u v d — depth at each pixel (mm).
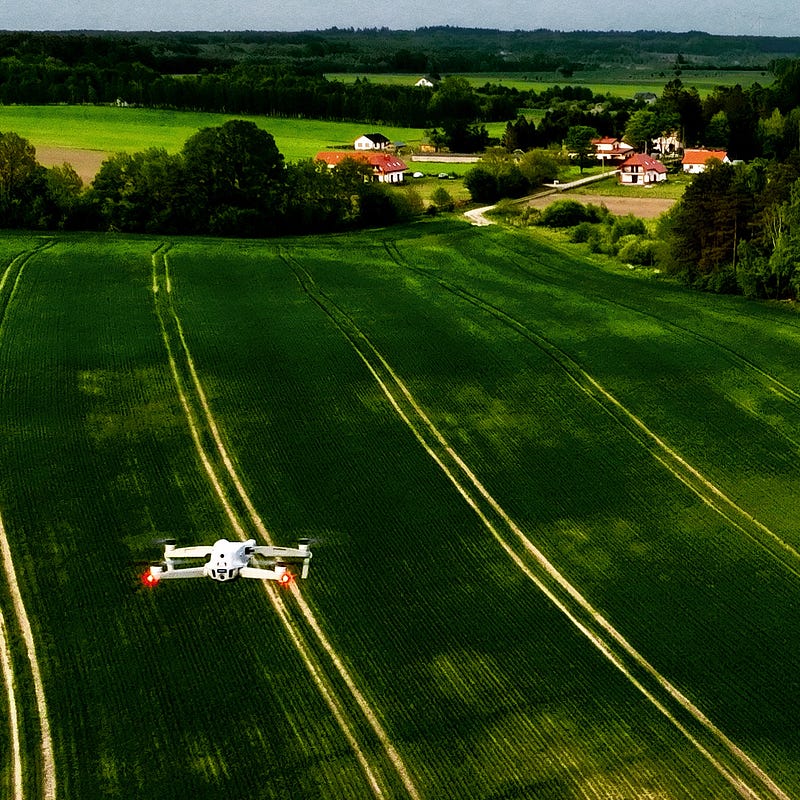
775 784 36344
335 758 37344
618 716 39656
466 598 47281
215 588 47156
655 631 45094
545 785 36094
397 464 59250
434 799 35438
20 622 44625
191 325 79562
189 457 59125
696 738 38531
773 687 41500
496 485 57344
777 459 60719
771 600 47375
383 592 47531
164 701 40125
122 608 45625
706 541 52156
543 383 70625
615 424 64875
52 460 58094
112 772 36500
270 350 74812
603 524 53625
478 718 39469
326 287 92375
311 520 53281
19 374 68812
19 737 38094
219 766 36906
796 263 91250
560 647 43906
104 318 80438
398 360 73875
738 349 78000
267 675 41750
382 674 42000
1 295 85000
